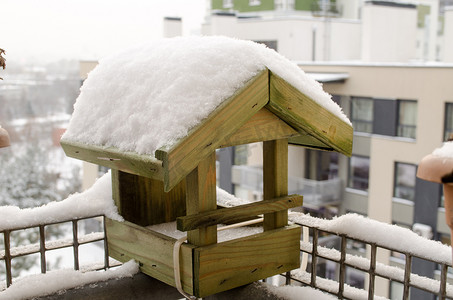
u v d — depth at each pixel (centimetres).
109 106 123
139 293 133
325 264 639
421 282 111
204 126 99
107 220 142
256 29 754
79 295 127
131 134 110
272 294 125
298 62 768
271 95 109
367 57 816
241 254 118
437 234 636
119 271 131
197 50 114
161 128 103
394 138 685
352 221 122
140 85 118
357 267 122
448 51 766
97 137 121
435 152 79
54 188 820
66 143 129
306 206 780
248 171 692
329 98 122
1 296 120
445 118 639
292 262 129
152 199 146
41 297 123
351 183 747
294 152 798
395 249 114
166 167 95
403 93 670
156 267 126
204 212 110
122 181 139
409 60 857
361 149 724
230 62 108
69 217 135
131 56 130
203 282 111
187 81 107
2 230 125
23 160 791
